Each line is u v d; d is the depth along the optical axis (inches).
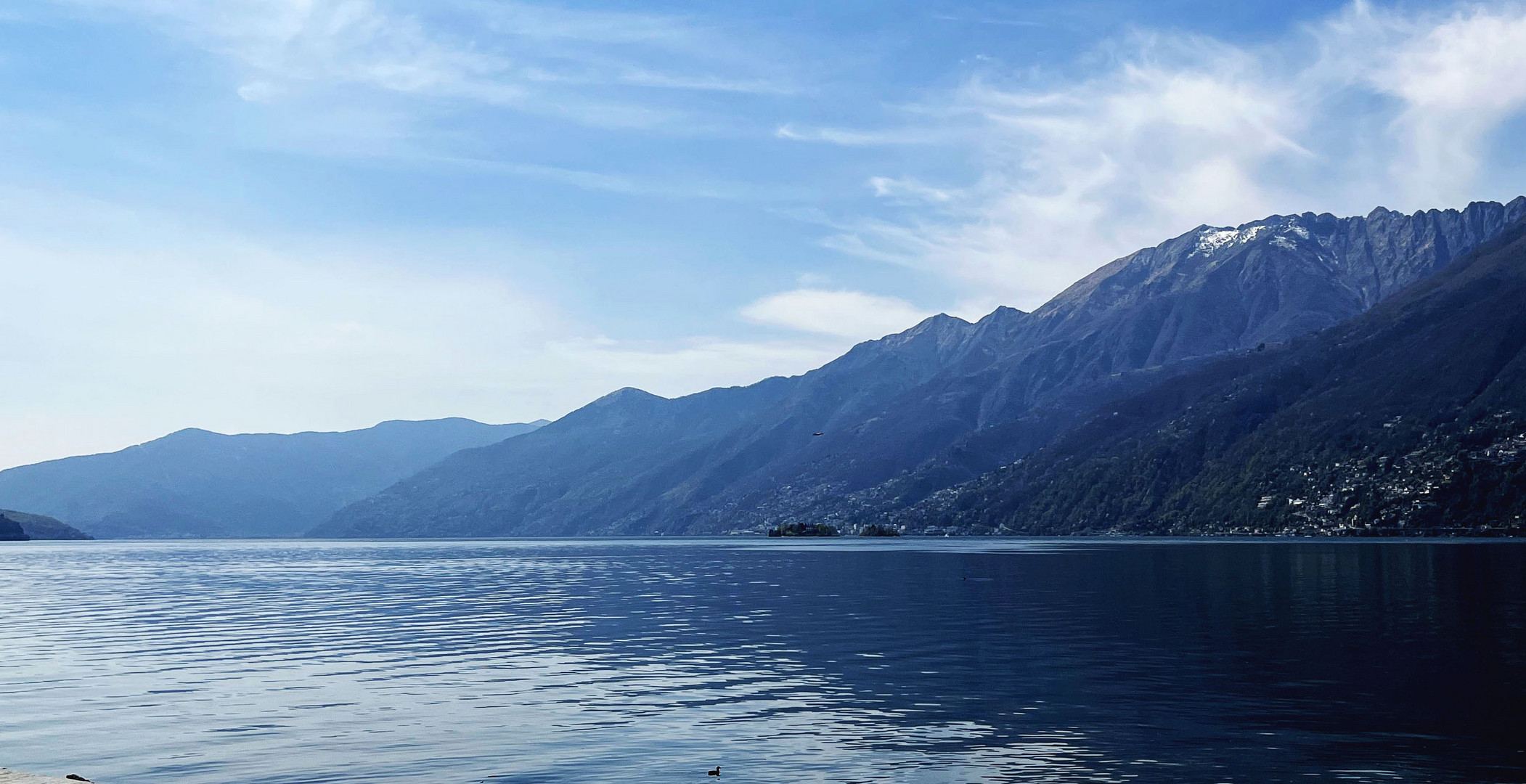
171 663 2337.6
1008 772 1341.0
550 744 1504.7
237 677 2129.7
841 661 2256.4
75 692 1958.7
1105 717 1649.9
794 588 4675.2
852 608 3582.7
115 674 2167.8
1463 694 1807.3
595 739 1533.0
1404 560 6565.0
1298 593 3951.8
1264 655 2272.4
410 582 5649.6
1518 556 7012.8
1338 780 1296.8
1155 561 7086.6
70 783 1032.8
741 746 1483.8
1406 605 3378.4
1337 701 1754.4
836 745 1488.7
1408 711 1673.2
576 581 5497.1
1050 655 2310.5
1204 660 2209.6
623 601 4030.5
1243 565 6210.6
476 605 3929.6
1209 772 1333.7
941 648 2458.2
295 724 1654.8
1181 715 1659.7
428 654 2455.7
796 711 1717.5
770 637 2731.3
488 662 2309.3
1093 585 4571.9
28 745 1525.6
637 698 1849.2
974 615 3245.6
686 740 1520.7
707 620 3213.6
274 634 2918.3
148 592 4948.3
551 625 3110.2
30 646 2669.8
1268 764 1369.3
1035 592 4215.1
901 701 1793.8
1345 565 6008.9
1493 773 1318.9
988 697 1825.8
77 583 5782.5
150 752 1478.8
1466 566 5748.0
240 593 4793.3
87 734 1593.3
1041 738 1515.7
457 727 1622.8
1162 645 2456.9
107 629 3090.6
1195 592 4060.0
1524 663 2126.0
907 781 1307.8
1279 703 1748.3
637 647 2551.7
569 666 2239.2
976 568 6476.4
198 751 1480.1
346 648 2586.1
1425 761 1374.3
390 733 1581.0
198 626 3191.4
